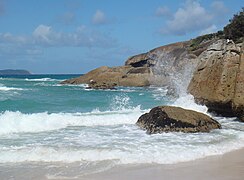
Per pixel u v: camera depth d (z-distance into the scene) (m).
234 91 15.16
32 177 6.82
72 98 25.95
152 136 10.82
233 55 16.33
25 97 24.48
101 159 8.12
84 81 56.62
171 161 8.02
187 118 11.64
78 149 8.86
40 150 8.63
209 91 16.61
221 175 6.93
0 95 25.08
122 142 9.88
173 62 49.78
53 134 11.12
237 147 9.55
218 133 11.34
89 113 15.73
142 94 32.94
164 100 24.45
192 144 9.68
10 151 8.55
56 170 7.27
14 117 12.30
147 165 7.70
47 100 22.95
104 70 58.69
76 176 6.86
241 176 6.86
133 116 14.33
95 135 10.99
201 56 19.69
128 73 58.06
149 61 61.00
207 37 57.25
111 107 19.72
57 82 61.91
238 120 14.95
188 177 6.81
